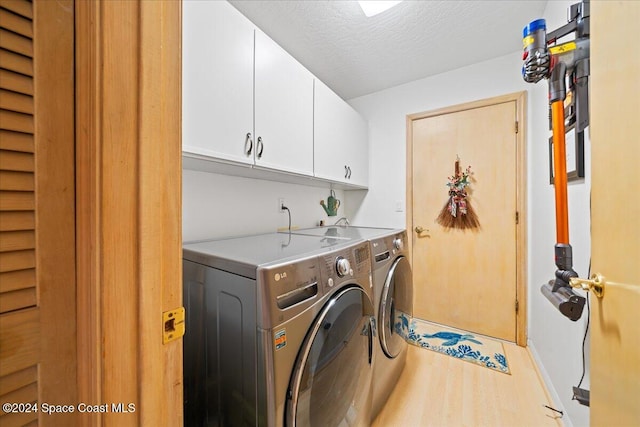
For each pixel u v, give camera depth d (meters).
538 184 1.83
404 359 1.73
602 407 0.64
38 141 0.38
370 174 2.77
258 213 1.86
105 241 0.41
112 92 0.42
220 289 0.88
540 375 1.65
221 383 0.85
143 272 0.45
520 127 2.03
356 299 1.08
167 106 0.50
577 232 1.16
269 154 1.38
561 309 0.82
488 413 1.35
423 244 2.47
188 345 0.99
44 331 0.39
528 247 2.02
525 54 0.96
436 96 2.38
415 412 1.36
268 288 0.74
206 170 1.48
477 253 2.22
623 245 0.56
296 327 0.80
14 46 0.36
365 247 1.27
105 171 0.41
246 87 1.24
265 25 1.67
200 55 1.04
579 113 1.04
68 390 0.40
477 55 2.07
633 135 0.53
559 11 1.35
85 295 0.41
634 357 0.52
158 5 0.48
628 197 0.55
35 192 0.38
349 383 1.02
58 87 0.40
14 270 0.37
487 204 2.17
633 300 0.52
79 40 0.41
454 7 1.55
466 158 2.26
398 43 1.89
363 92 2.73
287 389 0.76
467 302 2.26
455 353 1.92
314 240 1.39
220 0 1.12
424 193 2.46
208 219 1.53
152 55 0.47
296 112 1.59
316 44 1.89
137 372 0.45
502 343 2.06
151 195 0.47
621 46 0.56
